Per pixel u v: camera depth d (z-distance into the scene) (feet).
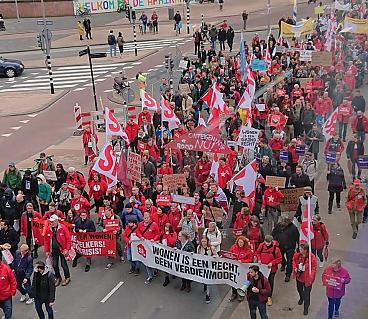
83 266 51.16
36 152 81.71
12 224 54.80
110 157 54.54
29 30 179.52
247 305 43.80
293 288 45.39
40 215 52.80
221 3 194.29
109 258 51.70
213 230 45.68
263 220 53.67
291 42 133.28
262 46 108.88
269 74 90.84
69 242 48.06
